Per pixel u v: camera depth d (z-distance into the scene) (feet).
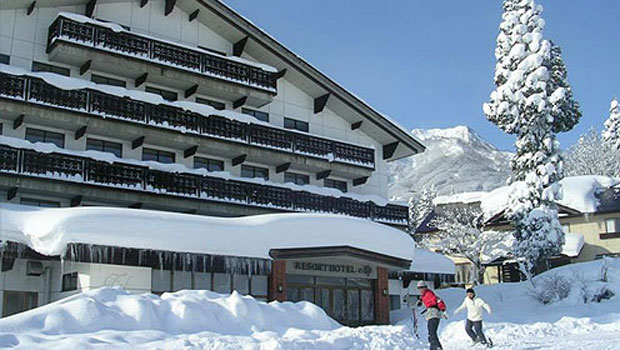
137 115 97.09
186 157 106.52
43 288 77.77
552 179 123.13
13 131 90.99
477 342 57.41
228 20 110.73
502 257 159.12
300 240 87.40
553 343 59.47
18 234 72.02
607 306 96.58
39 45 95.86
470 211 172.35
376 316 98.07
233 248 81.41
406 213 125.39
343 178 127.03
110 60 97.09
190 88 108.17
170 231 76.79
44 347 39.22
